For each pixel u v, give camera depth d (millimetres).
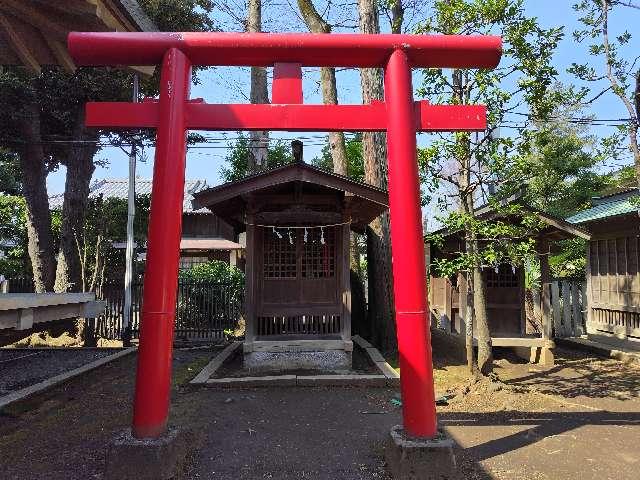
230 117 4762
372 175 10531
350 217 9078
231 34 4789
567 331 12078
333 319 9367
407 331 4402
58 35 4855
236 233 11719
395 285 4570
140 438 4152
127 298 12266
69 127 14633
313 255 9125
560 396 6953
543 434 5293
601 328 11430
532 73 6875
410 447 4055
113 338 13250
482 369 7938
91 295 6520
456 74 7258
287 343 8688
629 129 7277
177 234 4559
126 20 4934
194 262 24016
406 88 4793
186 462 4492
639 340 10141
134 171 12859
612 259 11125
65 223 13680
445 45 4840
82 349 11328
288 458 4625
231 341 12609
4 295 4809
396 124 4715
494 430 5441
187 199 26922
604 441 5066
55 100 13633
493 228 7082
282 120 4781
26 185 13984
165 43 4758
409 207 4582
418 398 4285
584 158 18234
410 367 4344
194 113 4758
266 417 6004
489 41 4859
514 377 8266
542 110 7207
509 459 4566
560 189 18359
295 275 9086
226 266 18062
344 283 8977
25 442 5094
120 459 3971
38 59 5285
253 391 7383
